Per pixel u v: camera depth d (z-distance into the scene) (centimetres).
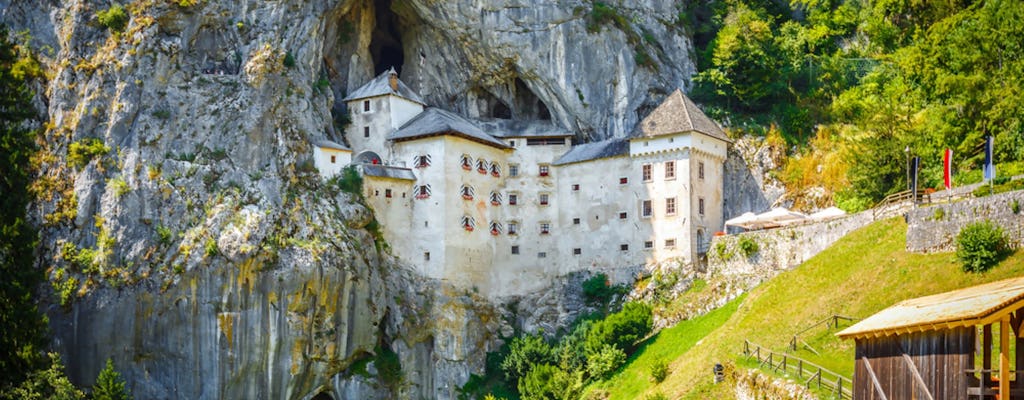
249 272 8469
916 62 8769
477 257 9706
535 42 10338
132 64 8988
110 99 8962
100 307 8450
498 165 10119
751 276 8169
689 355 7344
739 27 10338
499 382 9112
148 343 8456
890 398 4244
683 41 10662
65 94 9044
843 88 10181
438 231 9444
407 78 10950
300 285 8562
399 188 9619
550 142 10262
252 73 9238
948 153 6900
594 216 9669
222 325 8406
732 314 7688
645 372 7706
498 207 10038
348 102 10119
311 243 8744
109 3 9269
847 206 8456
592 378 8212
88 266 8544
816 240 7800
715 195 9444
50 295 8538
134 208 8638
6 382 7794
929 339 4000
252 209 8719
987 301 3775
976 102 7894
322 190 9206
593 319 9081
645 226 9306
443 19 10406
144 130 8862
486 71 10631
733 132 9838
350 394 8931
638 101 10262
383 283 9281
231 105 9125
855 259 6931
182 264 8444
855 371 4559
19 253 8431
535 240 9931
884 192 8250
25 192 8775
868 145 8569
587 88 10269
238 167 8956
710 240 9200
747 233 8444
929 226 6475
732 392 6388
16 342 7925
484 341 9431
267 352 8494
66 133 8956
